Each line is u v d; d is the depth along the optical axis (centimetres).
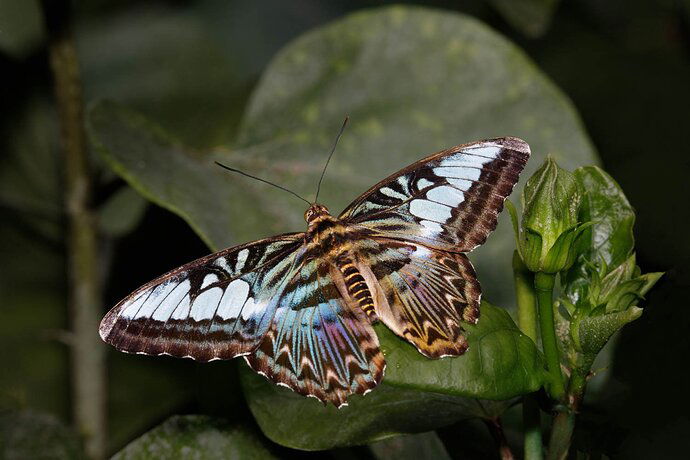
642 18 98
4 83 95
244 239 86
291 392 83
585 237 81
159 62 97
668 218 92
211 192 87
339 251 83
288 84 89
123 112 88
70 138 89
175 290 83
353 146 89
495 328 80
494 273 87
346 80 89
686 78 96
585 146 88
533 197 80
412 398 83
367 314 82
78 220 90
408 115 89
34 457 84
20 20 91
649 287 80
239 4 98
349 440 82
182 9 98
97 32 97
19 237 95
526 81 89
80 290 90
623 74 97
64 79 89
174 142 88
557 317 81
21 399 94
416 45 89
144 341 82
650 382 84
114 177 90
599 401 84
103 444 90
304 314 83
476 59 89
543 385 80
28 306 95
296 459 84
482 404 82
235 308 83
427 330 80
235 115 95
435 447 85
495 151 83
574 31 98
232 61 97
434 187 83
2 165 95
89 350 90
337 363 82
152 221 93
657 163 94
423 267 83
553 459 80
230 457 84
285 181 88
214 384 86
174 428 84
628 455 83
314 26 99
